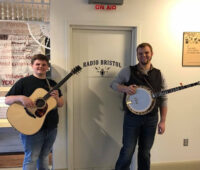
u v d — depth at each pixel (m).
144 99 1.91
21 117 1.76
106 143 2.43
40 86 1.83
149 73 1.92
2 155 2.59
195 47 2.33
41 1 2.19
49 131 1.88
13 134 2.64
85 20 2.15
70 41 2.19
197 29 2.31
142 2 2.21
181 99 2.39
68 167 2.31
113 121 2.40
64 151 2.31
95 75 2.31
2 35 2.29
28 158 1.81
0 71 2.33
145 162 2.05
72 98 2.28
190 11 2.28
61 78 2.19
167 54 2.31
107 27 2.23
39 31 2.34
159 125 2.03
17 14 2.25
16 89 1.77
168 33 2.28
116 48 2.31
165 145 2.44
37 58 1.80
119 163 2.06
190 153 2.49
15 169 2.39
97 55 2.29
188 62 2.34
